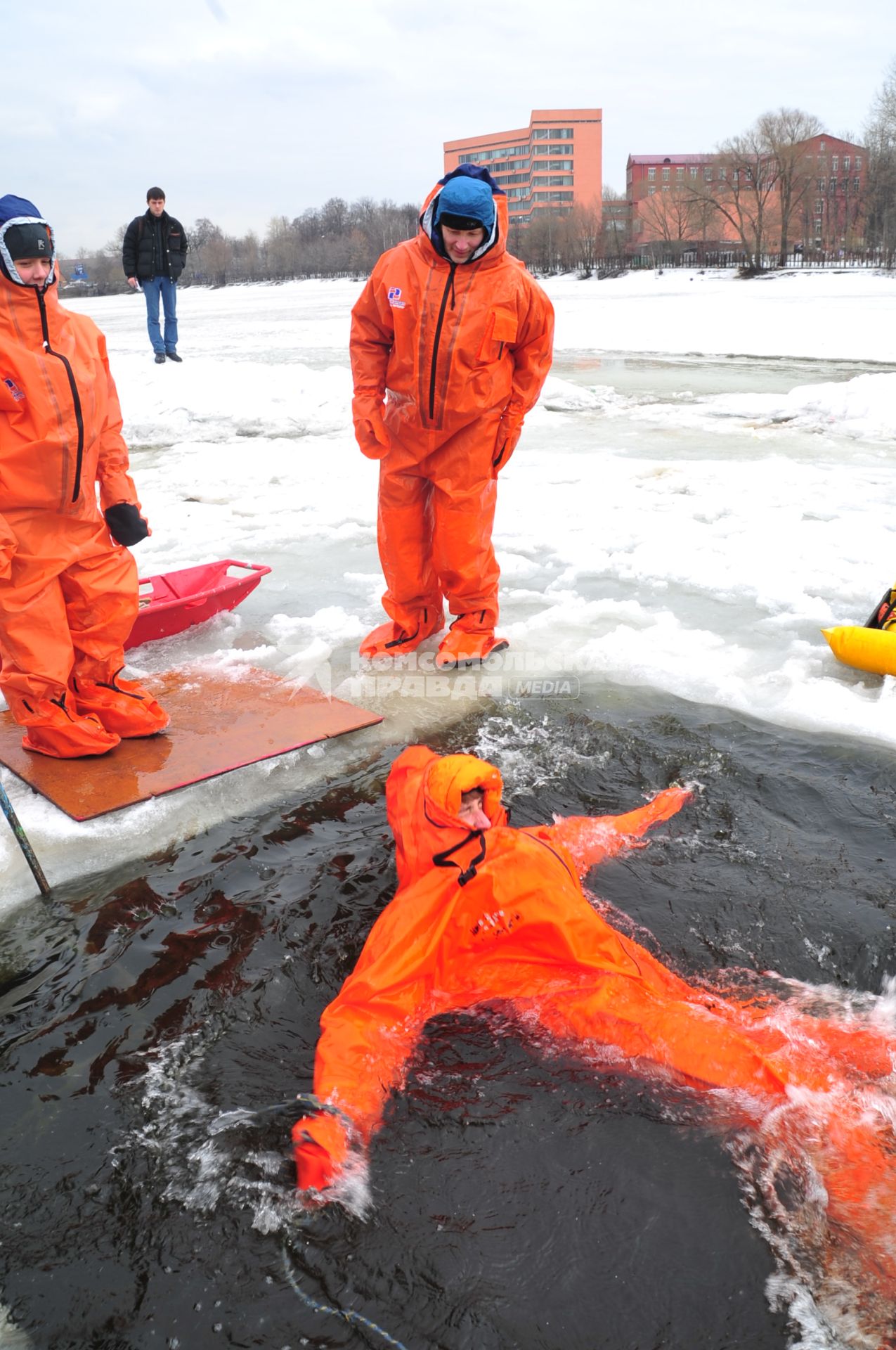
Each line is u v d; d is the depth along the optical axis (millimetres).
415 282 4230
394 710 4559
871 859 3328
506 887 2686
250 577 5699
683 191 71875
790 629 5449
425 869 2777
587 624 5602
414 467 4727
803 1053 2439
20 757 4168
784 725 4281
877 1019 2625
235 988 2793
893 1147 2189
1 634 3861
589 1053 2498
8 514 3686
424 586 5145
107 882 3316
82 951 2975
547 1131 2271
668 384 15289
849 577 6152
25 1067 2525
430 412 4457
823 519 7516
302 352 20781
